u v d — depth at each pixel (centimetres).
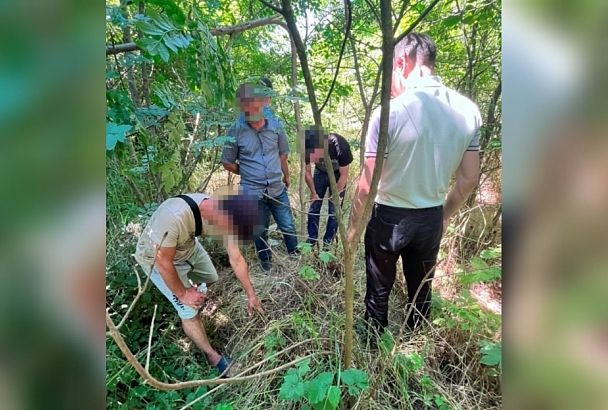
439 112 175
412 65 180
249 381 190
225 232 217
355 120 422
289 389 138
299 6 266
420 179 181
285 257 304
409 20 273
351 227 204
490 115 277
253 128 295
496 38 280
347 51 321
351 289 143
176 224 199
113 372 184
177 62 211
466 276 185
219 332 242
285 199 315
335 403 133
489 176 269
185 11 175
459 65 329
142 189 305
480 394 174
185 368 210
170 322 234
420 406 176
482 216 265
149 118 215
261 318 234
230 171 309
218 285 279
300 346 201
